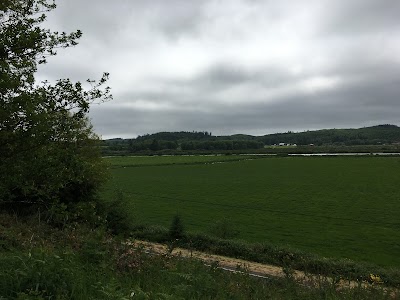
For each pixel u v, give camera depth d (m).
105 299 5.06
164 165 167.62
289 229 47.16
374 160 192.75
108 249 7.92
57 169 8.17
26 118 7.07
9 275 5.27
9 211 16.33
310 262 26.48
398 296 9.16
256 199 73.88
